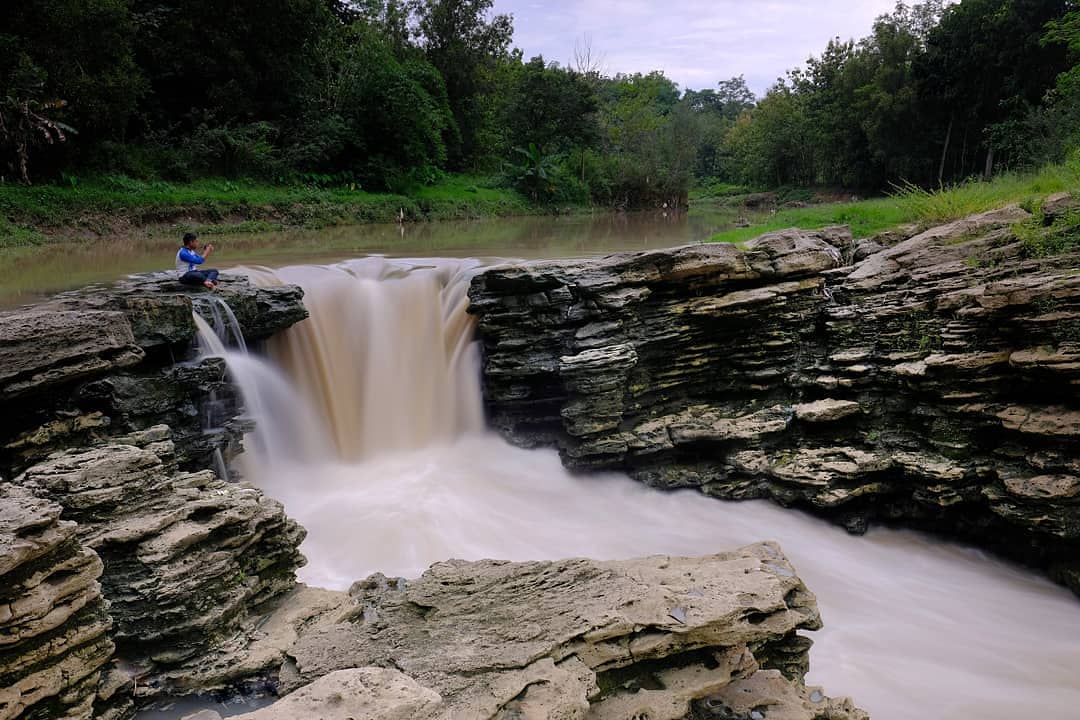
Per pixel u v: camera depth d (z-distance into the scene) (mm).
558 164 50125
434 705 5039
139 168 26938
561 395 13195
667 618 6277
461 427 13953
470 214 39844
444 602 6836
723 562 7684
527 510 11578
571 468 12445
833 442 11727
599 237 26312
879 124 43344
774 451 11930
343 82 38000
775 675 6480
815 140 57906
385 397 13805
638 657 6172
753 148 70875
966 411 10359
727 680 6270
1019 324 9938
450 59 50281
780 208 49344
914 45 44375
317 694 5090
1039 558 10070
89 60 24188
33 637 4996
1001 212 12945
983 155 40344
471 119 51969
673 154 57094
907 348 11453
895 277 12406
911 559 10562
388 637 6367
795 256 12594
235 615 6957
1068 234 11336
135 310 9703
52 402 8078
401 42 49562
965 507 10562
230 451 11039
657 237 26328
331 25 38125
